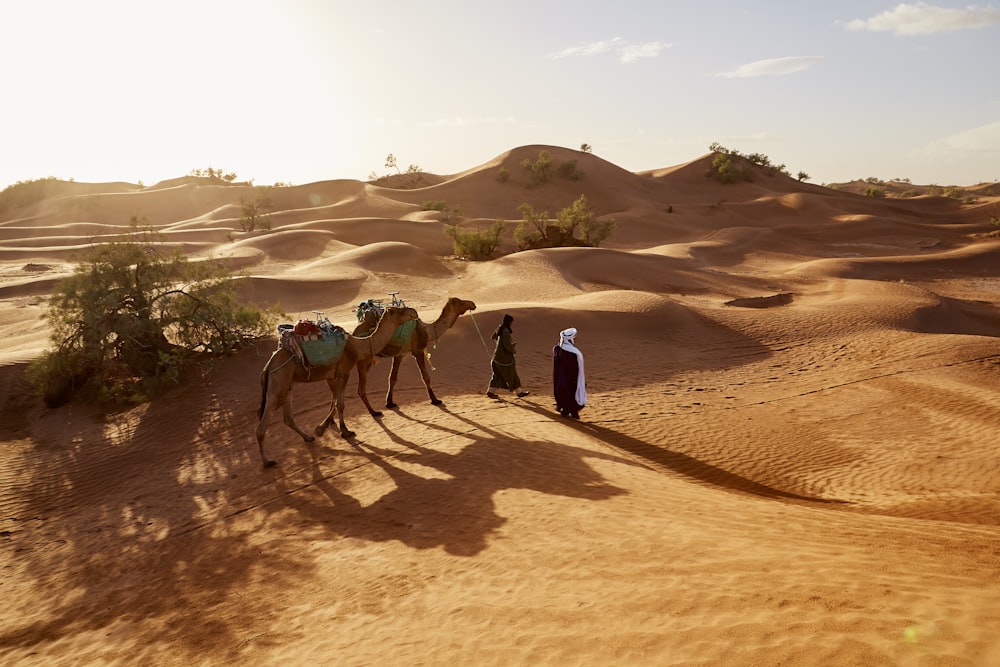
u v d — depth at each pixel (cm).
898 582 457
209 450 1265
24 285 3859
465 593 576
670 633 424
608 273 4331
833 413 1483
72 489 1166
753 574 507
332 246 5897
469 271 4581
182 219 12875
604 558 603
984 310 3422
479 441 1155
